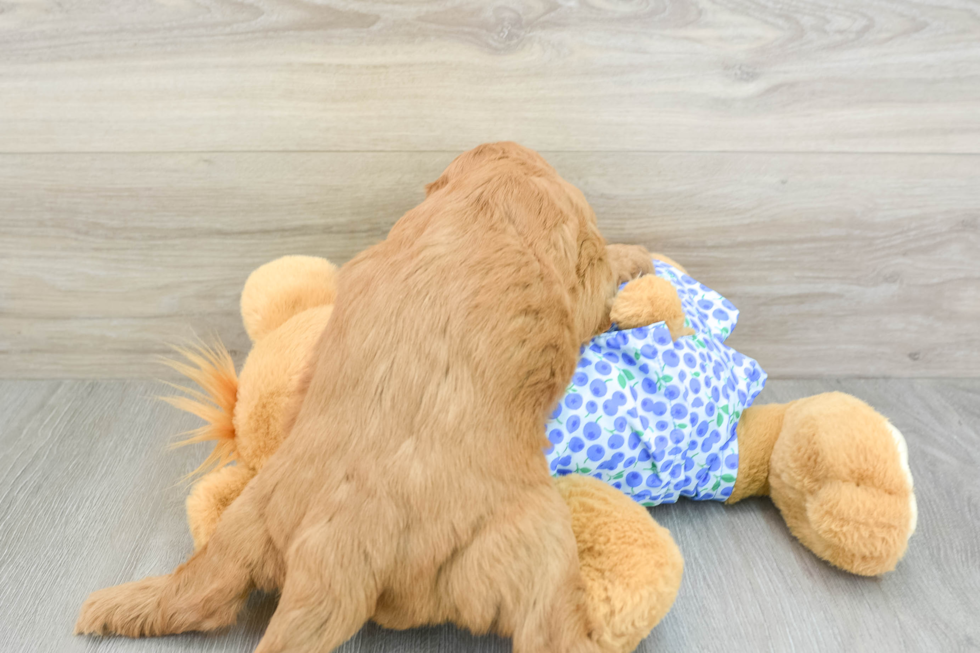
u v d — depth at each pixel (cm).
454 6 94
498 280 66
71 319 113
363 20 95
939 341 120
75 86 97
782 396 117
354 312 68
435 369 63
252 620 73
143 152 101
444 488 62
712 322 96
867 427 80
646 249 105
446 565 62
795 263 113
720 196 108
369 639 72
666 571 65
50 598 76
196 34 95
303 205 106
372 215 107
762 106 102
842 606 78
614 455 79
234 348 116
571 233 73
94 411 108
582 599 64
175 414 108
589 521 70
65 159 101
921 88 102
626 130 103
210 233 107
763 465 90
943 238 112
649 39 97
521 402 65
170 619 68
